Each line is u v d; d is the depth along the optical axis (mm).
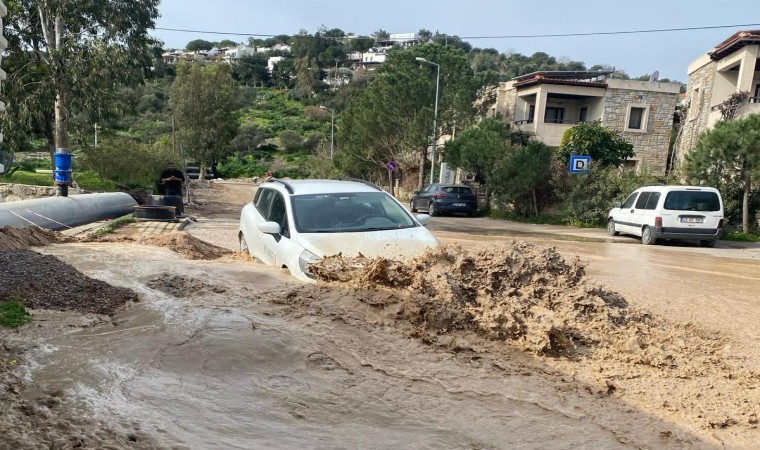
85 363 3650
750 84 24453
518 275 5629
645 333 5184
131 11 26250
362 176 43469
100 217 16172
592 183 21984
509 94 38219
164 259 7051
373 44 155875
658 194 15688
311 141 85812
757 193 18562
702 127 28219
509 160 24828
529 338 4574
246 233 8703
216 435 2906
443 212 27031
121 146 27078
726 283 9148
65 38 24172
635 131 34438
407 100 32562
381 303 5039
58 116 24375
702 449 3141
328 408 3322
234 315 4684
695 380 4188
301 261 6137
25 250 6492
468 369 4051
